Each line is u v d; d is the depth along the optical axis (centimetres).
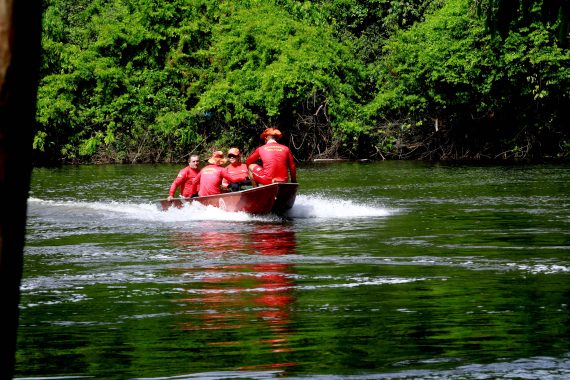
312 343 1278
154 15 8062
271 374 1110
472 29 7188
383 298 1636
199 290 1761
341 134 7675
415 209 3512
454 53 7344
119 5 8256
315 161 7594
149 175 6091
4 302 583
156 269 2067
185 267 2092
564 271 1927
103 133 7894
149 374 1118
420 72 7450
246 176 3534
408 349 1234
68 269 2080
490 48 7181
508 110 7581
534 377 1081
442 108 7675
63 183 5391
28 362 1191
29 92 594
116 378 1102
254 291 1736
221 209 3366
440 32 7438
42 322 1466
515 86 7344
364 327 1384
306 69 7531
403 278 1867
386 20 8300
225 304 1602
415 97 7525
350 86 7719
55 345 1295
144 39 8044
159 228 3027
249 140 7825
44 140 7731
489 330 1347
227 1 8312
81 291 1772
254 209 3288
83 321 1470
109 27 7988
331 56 7712
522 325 1379
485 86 7250
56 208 3769
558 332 1323
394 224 3000
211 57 8162
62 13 8519
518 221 2989
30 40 593
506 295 1642
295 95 7469
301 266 2077
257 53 7794
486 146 7694
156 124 7825
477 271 1945
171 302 1633
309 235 2738
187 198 3466
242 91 7612
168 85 8081
